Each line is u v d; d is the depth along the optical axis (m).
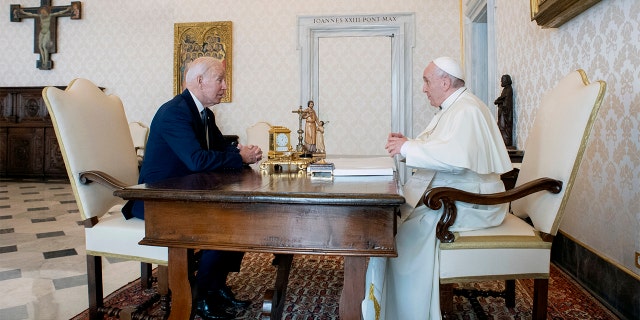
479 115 1.99
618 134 2.41
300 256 3.58
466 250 1.85
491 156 2.01
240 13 7.57
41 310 2.34
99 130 2.29
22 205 5.72
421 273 1.90
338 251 1.29
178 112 2.20
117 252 2.00
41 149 8.09
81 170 2.06
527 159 2.27
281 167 2.30
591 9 2.71
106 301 2.49
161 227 1.39
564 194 1.80
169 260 1.48
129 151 2.56
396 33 7.24
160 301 2.25
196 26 7.66
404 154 1.95
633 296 2.20
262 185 1.49
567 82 2.07
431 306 1.88
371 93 7.34
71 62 8.20
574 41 2.96
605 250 2.54
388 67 7.30
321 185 1.48
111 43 8.05
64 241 3.93
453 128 1.95
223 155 2.21
